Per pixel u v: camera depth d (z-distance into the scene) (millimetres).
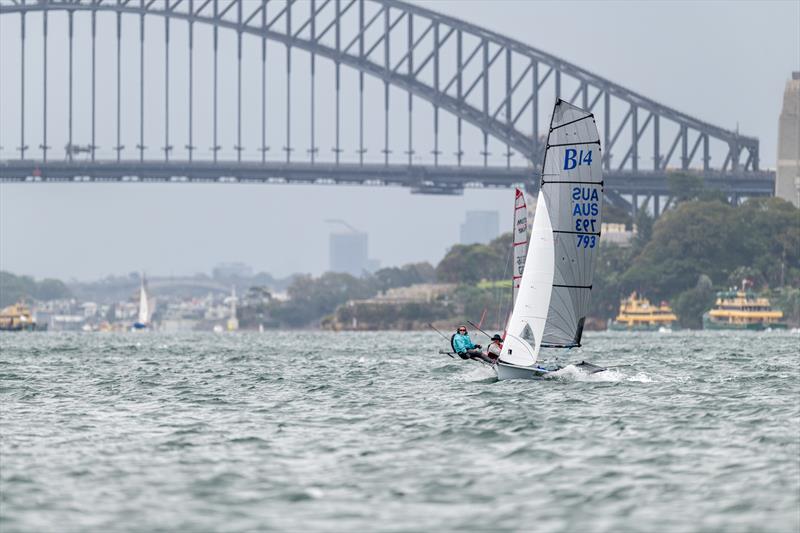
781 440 165500
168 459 154750
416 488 136625
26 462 152125
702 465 148375
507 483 139000
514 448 161875
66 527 118938
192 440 170500
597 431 176125
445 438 171000
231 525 119812
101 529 118188
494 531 117500
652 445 163250
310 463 151625
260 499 131250
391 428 181875
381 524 120125
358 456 156625
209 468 148250
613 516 123125
